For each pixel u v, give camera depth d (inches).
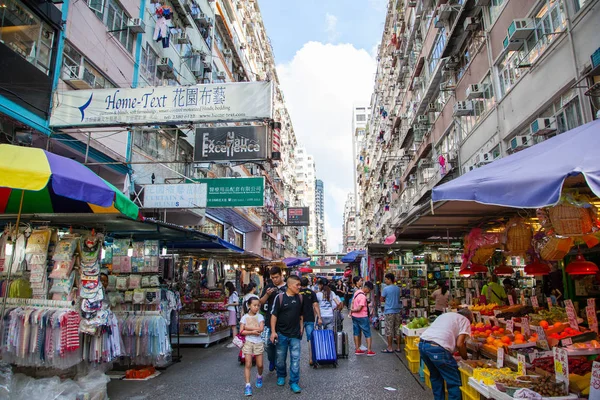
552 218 158.2
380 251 566.9
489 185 146.8
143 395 216.2
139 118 340.5
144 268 279.4
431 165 761.6
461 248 453.1
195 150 361.4
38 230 201.9
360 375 259.6
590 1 286.0
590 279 296.8
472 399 172.2
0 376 171.0
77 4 410.3
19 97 320.5
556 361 144.2
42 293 195.9
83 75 414.6
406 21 927.7
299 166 4234.7
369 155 2041.1
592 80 289.9
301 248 2691.9
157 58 607.2
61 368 190.4
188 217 663.1
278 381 237.0
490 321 251.4
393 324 343.3
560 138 183.6
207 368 282.7
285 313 236.2
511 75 426.3
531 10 374.6
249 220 1033.5
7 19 323.0
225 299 475.5
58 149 391.2
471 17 510.0
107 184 184.2
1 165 155.2
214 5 900.6
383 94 1407.5
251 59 1330.0
